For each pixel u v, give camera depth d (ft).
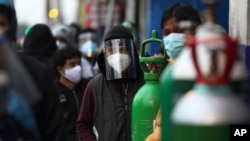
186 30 23.90
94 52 53.83
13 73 18.31
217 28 17.11
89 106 28.04
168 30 26.04
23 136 18.57
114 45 27.61
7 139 18.38
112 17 98.02
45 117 20.75
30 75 20.59
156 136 23.91
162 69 25.18
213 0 18.34
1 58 18.29
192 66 17.84
